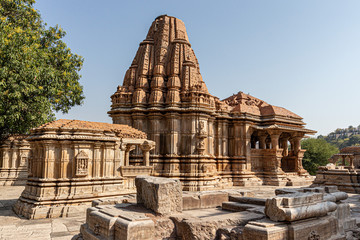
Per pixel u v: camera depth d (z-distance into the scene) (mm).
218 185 23922
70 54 28516
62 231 9867
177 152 23109
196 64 28750
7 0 24906
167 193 7363
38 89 21516
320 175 23312
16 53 20328
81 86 30484
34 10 27109
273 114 28156
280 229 6070
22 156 25891
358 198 17375
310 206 6840
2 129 23578
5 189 22047
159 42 26984
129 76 26281
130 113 24234
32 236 9250
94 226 7156
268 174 27578
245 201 9852
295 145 30875
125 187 15258
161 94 24266
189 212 9195
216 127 26875
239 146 27078
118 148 15305
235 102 30062
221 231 6754
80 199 13062
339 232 8102
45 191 12633
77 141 13414
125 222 6180
